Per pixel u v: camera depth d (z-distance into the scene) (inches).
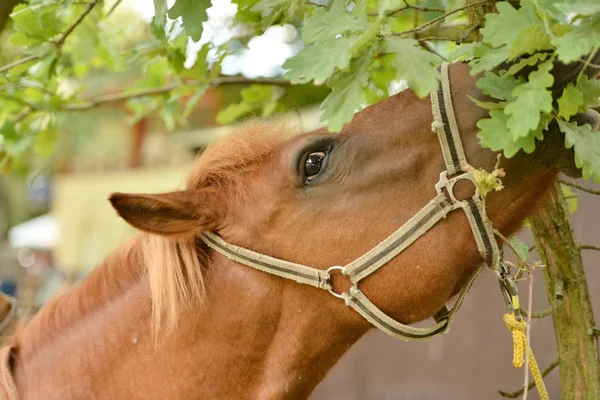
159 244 98.7
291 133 103.7
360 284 93.3
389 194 92.0
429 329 95.2
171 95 151.4
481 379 270.5
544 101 72.3
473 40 103.2
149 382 98.9
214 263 99.3
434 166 90.4
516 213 90.5
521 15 73.4
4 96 141.1
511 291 89.7
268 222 96.2
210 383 98.1
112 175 475.8
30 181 192.9
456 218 90.0
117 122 446.3
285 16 107.5
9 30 183.9
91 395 100.3
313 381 100.4
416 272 91.4
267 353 98.3
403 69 75.6
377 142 93.2
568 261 110.2
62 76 149.6
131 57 140.3
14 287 436.5
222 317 97.8
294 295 96.3
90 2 124.5
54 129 149.8
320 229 94.1
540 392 89.0
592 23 69.6
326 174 94.6
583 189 104.7
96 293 105.0
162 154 458.9
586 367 110.0
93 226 489.1
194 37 90.2
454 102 89.4
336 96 77.2
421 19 140.9
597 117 87.4
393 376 297.6
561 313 112.2
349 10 89.9
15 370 104.6
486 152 87.7
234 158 100.3
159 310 97.3
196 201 97.1
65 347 103.2
